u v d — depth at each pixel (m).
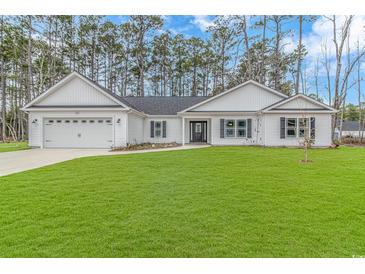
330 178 6.91
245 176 7.16
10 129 35.97
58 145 16.95
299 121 16.62
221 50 35.06
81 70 35.69
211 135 18.45
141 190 5.75
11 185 6.21
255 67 31.42
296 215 4.27
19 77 33.84
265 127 16.97
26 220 4.06
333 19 21.36
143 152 13.50
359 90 26.97
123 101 18.27
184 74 39.59
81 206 4.71
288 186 6.07
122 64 36.94
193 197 5.23
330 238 3.48
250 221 4.03
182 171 7.88
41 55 31.00
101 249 3.23
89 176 7.19
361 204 4.79
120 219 4.11
